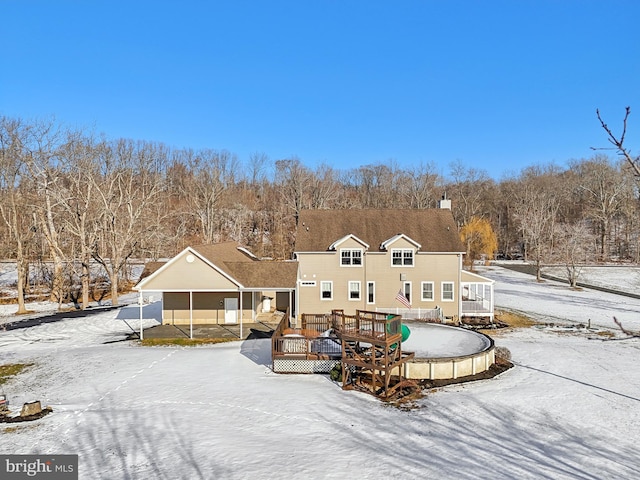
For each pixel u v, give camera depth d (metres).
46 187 37.69
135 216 40.34
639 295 44.25
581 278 55.81
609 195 77.31
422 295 30.88
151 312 34.59
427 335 24.11
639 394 17.22
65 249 47.72
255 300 30.72
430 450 12.27
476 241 69.62
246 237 74.88
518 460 11.75
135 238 40.97
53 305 38.94
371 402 16.08
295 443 12.62
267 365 20.59
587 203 84.19
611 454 12.23
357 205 85.31
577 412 15.34
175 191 89.31
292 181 78.56
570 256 59.91
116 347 24.14
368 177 98.12
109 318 32.41
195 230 72.50
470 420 14.54
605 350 24.28
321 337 21.25
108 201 40.25
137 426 13.77
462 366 19.31
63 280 42.38
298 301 31.03
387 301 30.91
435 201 86.94
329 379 18.72
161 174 78.12
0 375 19.14
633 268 61.97
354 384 17.95
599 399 16.62
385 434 13.32
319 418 14.51
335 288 31.03
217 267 25.77
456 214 82.44
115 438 12.92
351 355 18.95
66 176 43.16
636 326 30.88
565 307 37.94
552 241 70.38
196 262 25.94
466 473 10.95
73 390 17.11
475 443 12.80
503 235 84.62
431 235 32.16
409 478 10.67
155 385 17.66
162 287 25.88
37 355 22.41
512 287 49.28
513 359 22.30
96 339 26.16
